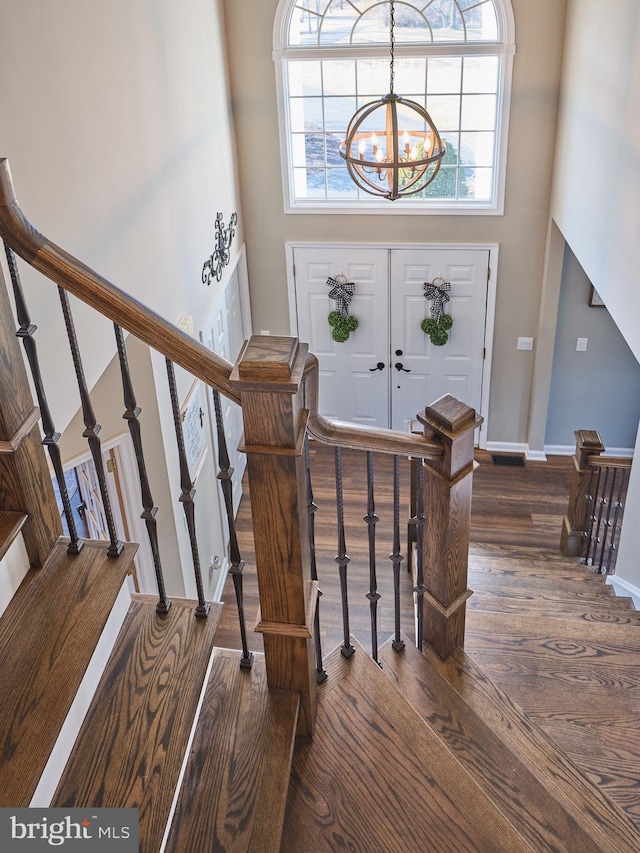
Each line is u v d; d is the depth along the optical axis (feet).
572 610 12.07
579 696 8.77
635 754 8.00
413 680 8.08
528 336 21.50
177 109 14.32
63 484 6.36
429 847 5.75
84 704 5.62
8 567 5.96
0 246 7.84
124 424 13.35
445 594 8.32
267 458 5.44
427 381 22.67
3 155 7.98
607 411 22.50
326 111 19.77
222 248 18.22
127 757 5.39
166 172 13.69
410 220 20.43
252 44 18.63
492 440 23.26
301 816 5.98
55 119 9.16
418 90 19.26
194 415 15.81
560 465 22.62
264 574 5.92
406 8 18.22
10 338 5.74
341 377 23.03
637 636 9.63
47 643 5.63
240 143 19.86
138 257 12.26
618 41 13.61
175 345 5.37
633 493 13.70
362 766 6.34
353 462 22.22
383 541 19.16
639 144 12.41
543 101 18.57
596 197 15.26
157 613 6.54
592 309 21.04
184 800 5.59
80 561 6.33
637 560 13.50
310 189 20.81
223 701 6.32
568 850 6.49
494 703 8.24
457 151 19.84
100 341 10.80
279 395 5.15
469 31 18.26
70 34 9.53
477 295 21.21
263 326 22.54
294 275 21.61
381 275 21.30
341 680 7.11
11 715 5.13
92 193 10.33
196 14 15.60
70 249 9.68
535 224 20.06
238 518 20.33
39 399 6.02
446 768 6.29
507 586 14.15
